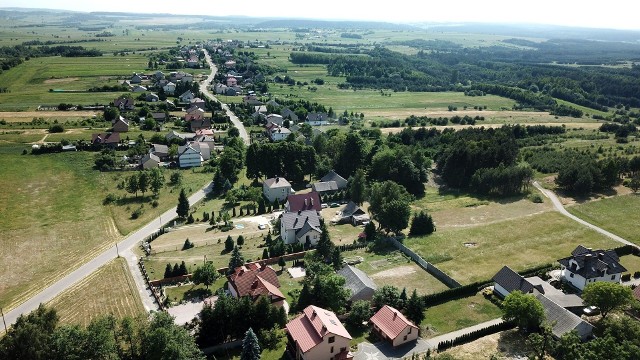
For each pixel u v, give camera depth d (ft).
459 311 307.17
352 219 457.68
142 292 327.88
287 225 403.75
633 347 231.50
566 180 536.01
